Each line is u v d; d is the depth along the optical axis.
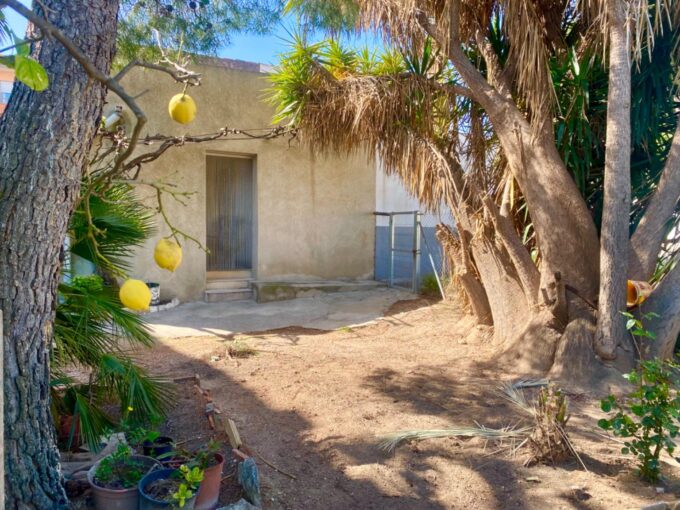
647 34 4.57
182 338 7.01
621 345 4.78
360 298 9.97
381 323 7.95
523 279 5.56
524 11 4.79
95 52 2.31
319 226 10.55
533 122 5.09
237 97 9.55
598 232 5.87
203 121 9.24
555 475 3.28
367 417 4.17
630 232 5.70
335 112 6.26
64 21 2.24
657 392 3.10
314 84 6.38
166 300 9.04
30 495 2.38
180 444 3.57
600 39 5.01
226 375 5.23
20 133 2.22
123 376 3.41
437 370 5.39
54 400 3.47
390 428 3.96
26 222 2.25
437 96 6.19
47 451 2.47
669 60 5.18
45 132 2.22
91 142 2.45
